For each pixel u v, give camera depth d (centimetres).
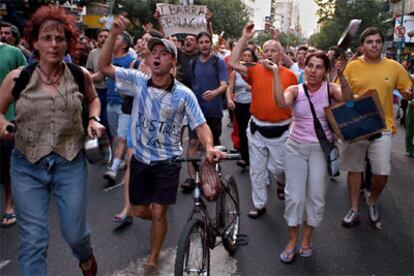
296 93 402
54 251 421
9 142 453
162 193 360
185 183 599
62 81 302
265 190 522
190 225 325
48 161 298
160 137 358
